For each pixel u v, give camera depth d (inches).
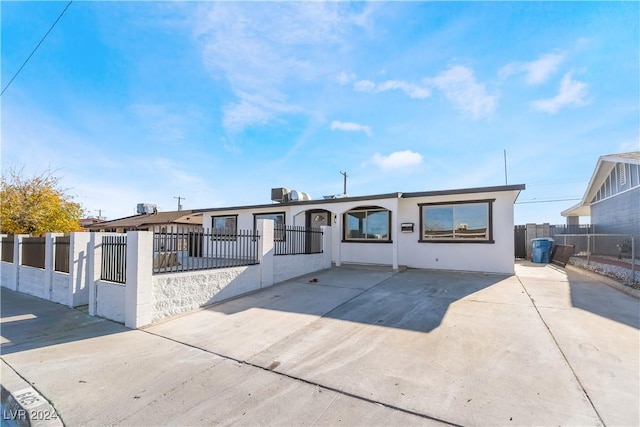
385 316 222.7
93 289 257.3
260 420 106.8
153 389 130.8
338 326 205.2
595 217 629.9
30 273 361.4
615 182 527.8
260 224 335.0
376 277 376.5
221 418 108.7
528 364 142.3
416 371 139.3
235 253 355.9
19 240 390.9
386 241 482.6
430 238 447.2
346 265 485.1
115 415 112.2
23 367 154.1
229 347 177.0
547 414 104.8
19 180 556.1
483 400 114.6
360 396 120.6
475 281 344.5
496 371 136.6
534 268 452.8
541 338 173.0
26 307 287.7
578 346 160.7
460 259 425.4
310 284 341.7
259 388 129.5
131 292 220.1
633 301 245.8
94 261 259.3
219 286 281.7
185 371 147.6
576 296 266.7
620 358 146.1
